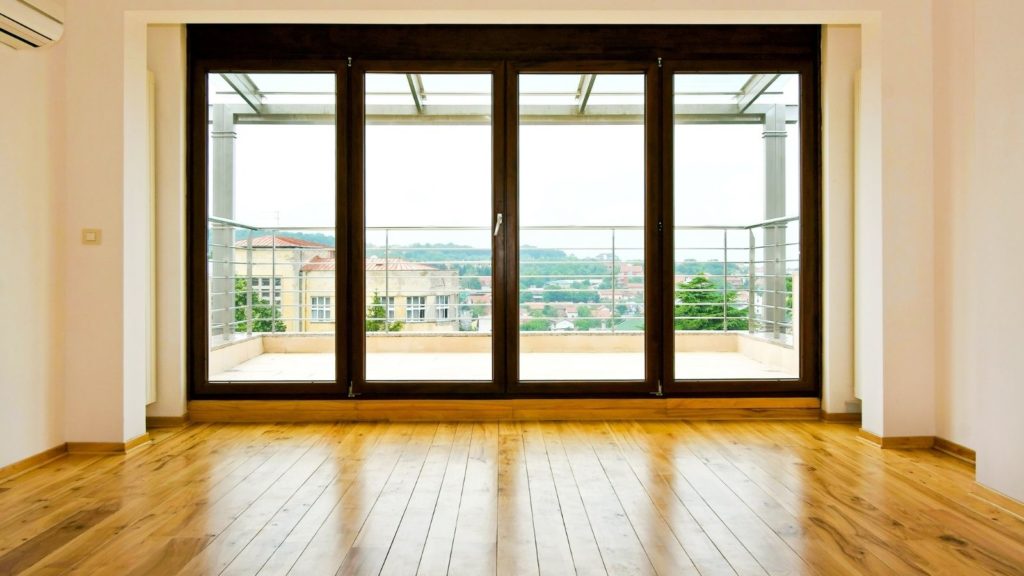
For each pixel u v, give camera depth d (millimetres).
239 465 2482
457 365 4391
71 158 2682
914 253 2762
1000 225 2139
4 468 2336
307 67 3199
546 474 2367
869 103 2842
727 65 3236
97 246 2689
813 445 2783
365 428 3072
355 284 3221
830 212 3168
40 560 1642
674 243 3246
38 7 2369
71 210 2686
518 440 2852
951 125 2658
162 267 3100
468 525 1880
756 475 2359
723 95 3822
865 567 1609
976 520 1930
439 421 3209
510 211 3234
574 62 3225
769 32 3242
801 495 2146
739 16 2826
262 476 2346
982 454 2201
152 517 1942
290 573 1572
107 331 2688
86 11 2680
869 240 2855
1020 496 2016
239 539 1776
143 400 2826
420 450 2688
